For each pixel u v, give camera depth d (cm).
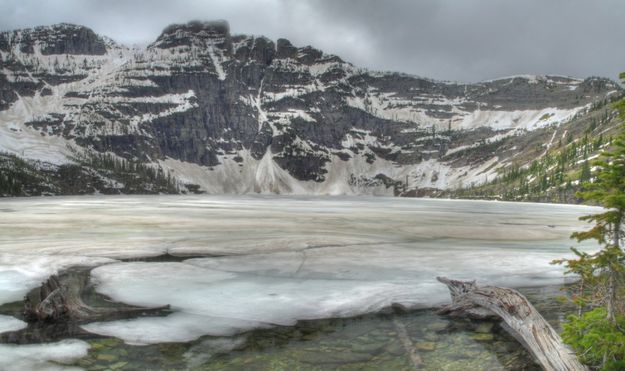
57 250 2431
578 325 798
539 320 1034
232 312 1302
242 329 1149
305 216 6069
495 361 917
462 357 941
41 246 2584
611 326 755
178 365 899
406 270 1983
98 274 1825
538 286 1672
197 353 970
